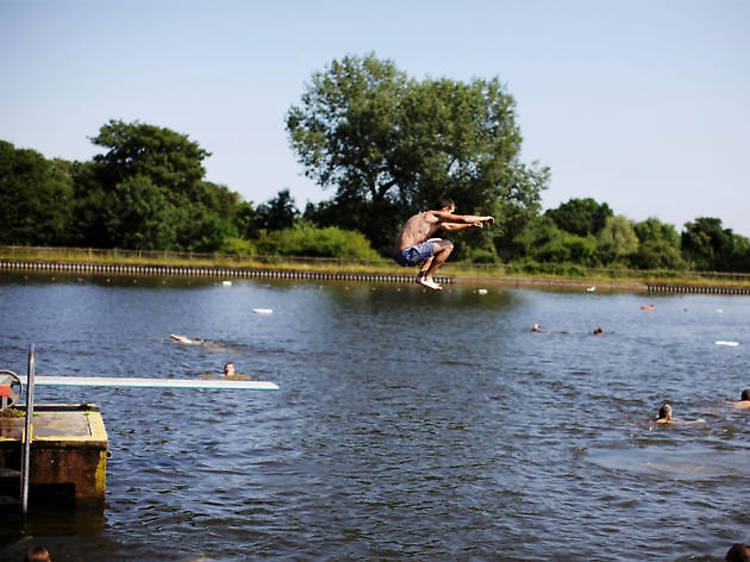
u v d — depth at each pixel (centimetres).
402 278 8381
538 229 11094
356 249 8925
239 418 2091
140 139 10731
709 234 11631
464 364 3119
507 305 6122
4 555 1205
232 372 2659
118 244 9144
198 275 8181
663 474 1708
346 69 9444
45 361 2747
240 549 1276
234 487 1553
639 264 9838
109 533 1303
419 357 3259
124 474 1590
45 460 1348
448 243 984
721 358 3550
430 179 8831
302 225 9900
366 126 9206
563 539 1355
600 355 3519
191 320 4225
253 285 7181
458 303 6119
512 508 1491
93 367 2691
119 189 9338
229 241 9044
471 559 1269
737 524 1438
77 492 1379
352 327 4228
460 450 1858
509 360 3266
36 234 9200
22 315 4025
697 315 5853
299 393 2436
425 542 1329
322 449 1834
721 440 1994
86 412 1546
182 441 1848
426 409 2275
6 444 1323
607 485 1630
